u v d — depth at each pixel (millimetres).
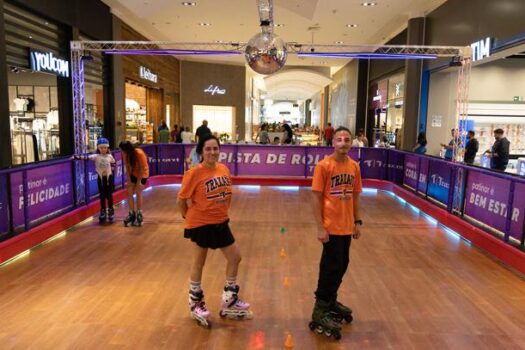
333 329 3209
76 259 5051
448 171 7188
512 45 7641
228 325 3434
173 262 4980
